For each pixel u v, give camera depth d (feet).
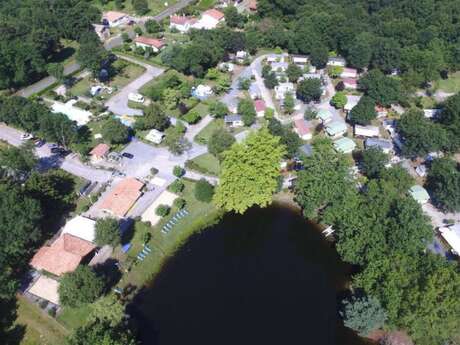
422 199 436.35
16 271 374.84
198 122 559.38
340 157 432.66
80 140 520.83
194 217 437.58
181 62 640.58
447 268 323.98
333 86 643.04
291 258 407.85
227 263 401.90
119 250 397.39
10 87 625.00
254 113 550.36
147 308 360.69
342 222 384.68
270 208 453.99
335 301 370.12
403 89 588.09
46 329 338.34
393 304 313.73
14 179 432.66
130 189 445.78
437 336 322.96
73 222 409.90
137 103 596.70
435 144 473.26
